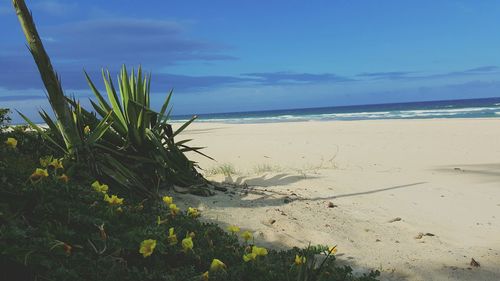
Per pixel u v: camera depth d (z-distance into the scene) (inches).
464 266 149.2
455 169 343.3
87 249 104.9
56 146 188.4
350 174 298.7
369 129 779.4
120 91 205.6
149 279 100.5
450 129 715.4
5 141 175.5
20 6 161.9
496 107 2018.9
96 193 136.0
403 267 147.3
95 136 181.3
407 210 217.2
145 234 112.2
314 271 115.4
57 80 171.8
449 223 199.2
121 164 181.5
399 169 346.3
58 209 115.2
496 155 420.2
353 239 171.3
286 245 159.6
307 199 220.1
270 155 445.1
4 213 104.5
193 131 909.2
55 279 88.2
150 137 199.6
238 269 111.0
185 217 144.9
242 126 1057.5
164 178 193.0
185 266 112.1
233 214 185.0
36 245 91.8
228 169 300.4
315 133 724.7
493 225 196.1
